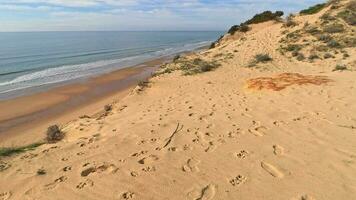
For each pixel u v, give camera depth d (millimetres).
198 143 6473
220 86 12633
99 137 7215
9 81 26109
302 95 9578
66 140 7957
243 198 4539
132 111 10133
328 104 8547
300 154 5797
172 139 6707
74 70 32438
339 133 6629
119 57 46594
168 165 5520
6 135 12680
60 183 5055
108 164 5633
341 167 5246
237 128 7262
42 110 16984
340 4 25234
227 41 31234
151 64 37062
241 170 5320
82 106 17625
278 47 20438
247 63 17594
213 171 5305
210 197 4582
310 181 4895
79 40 95938
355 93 9344
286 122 7469
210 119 8023
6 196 4809
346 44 18484
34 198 4680
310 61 16750
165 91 12883
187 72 16156
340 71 13312
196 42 93500
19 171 5555
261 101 9445
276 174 5164
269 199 4492
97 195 4676
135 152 6109
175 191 4738
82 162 5770
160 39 112750
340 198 4449
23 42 81125
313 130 6867
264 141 6449
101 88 22844
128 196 4625
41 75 29234
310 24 23375
